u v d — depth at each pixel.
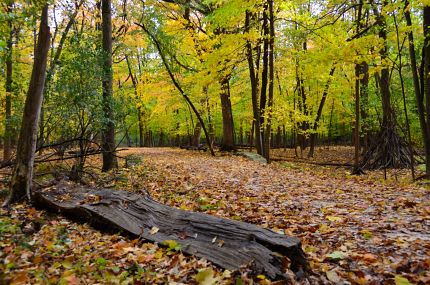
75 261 4.11
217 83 19.52
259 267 3.70
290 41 16.88
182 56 20.61
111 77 10.50
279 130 32.50
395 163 15.10
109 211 5.54
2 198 7.00
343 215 6.19
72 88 9.04
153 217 5.28
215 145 28.00
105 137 11.01
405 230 5.21
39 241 4.66
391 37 11.23
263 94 16.67
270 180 10.26
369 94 19.48
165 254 4.39
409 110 19.48
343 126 35.41
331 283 3.60
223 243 4.24
